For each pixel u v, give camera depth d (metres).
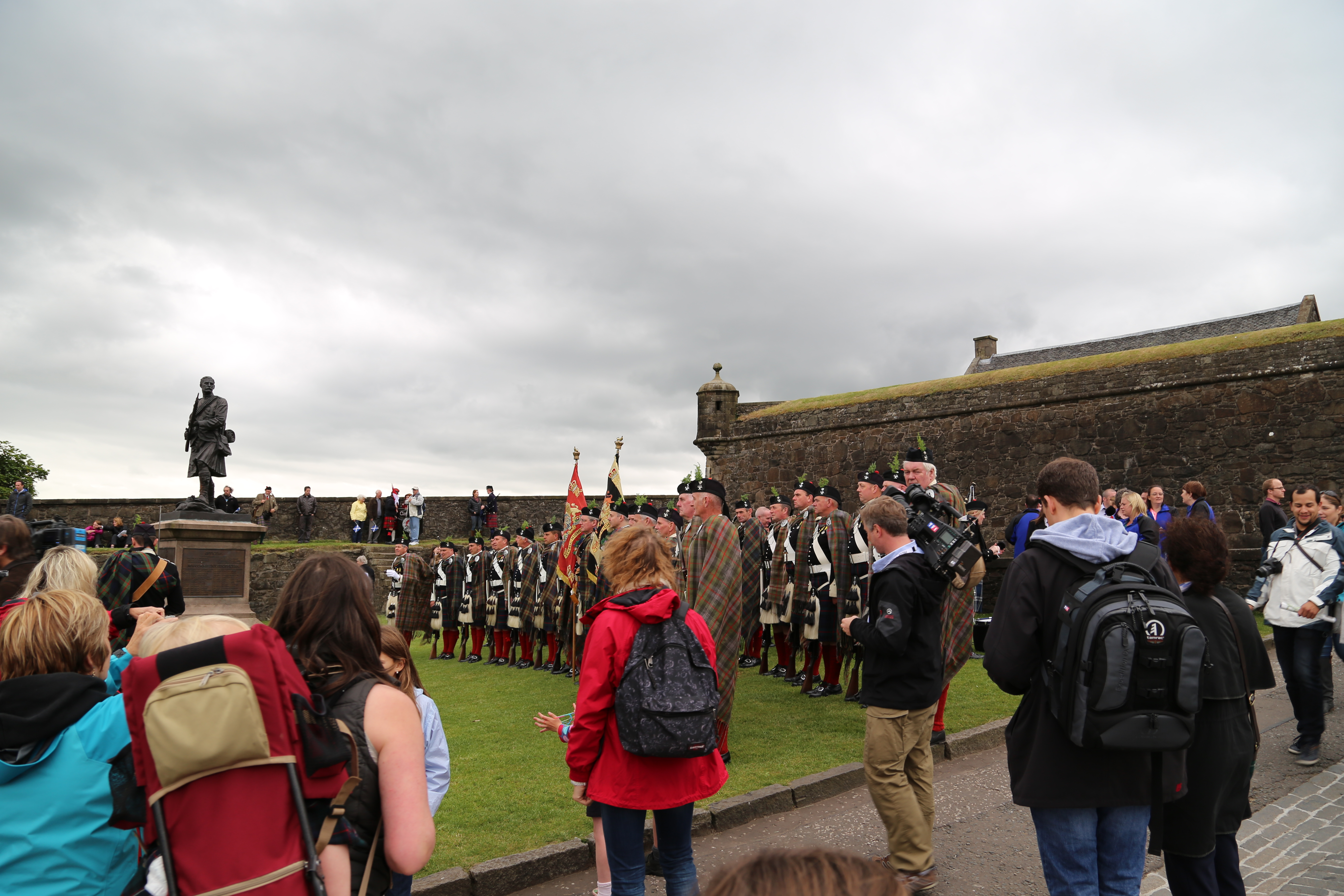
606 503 10.23
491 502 27.98
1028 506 10.50
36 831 2.30
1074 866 2.73
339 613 2.28
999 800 5.38
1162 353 16.16
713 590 5.81
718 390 23.12
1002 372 18.48
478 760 6.42
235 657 1.86
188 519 13.22
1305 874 4.12
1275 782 5.48
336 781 1.93
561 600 11.16
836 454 20.47
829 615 8.22
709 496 6.03
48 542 6.13
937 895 4.03
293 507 28.50
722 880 0.90
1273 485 9.41
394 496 27.89
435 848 4.61
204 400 14.75
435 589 14.09
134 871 2.44
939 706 6.36
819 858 0.90
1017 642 2.80
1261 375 14.59
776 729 7.00
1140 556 2.76
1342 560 5.74
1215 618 3.27
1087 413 16.72
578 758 3.20
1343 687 7.86
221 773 1.80
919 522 3.94
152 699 1.80
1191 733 2.54
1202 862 3.16
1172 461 15.55
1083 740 2.58
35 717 2.31
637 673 3.11
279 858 1.81
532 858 4.40
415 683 3.12
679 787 3.16
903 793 3.90
